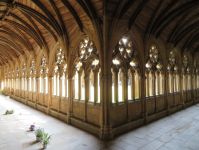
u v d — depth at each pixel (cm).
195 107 1473
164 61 1209
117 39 817
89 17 784
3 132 834
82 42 966
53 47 1220
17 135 791
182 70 1515
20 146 664
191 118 1095
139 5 800
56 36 1132
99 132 773
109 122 757
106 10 727
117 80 860
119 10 729
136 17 841
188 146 654
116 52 849
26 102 1758
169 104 1265
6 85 2833
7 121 1048
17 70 2280
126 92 897
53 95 1259
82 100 959
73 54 1020
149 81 1158
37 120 1075
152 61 1127
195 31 1317
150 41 1038
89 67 898
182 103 1412
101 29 784
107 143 691
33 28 1230
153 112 1088
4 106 1628
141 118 955
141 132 824
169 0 867
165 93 1208
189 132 820
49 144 682
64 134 805
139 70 998
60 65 1168
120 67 883
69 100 1015
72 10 847
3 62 2903
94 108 848
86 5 741
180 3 922
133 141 710
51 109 1240
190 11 984
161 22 1001
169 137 754
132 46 966
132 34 916
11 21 1194
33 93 1667
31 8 966
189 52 1612
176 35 1216
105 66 766
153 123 985
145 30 1006
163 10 941
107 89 765
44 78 1404
